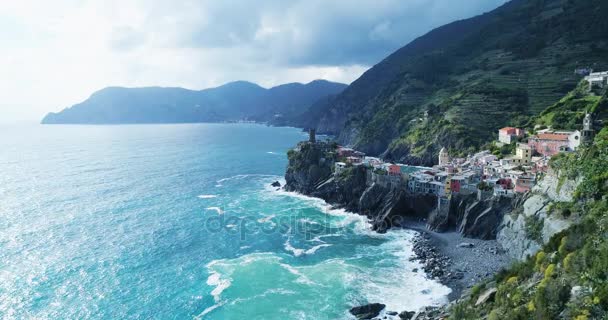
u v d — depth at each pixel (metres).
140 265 98.25
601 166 84.44
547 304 46.34
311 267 99.12
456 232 125.19
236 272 95.62
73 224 125.50
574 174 91.00
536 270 61.88
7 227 119.88
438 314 71.12
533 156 156.62
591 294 44.19
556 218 89.56
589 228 59.88
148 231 121.94
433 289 87.38
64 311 77.38
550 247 66.56
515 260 91.38
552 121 178.25
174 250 108.25
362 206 148.12
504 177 137.00
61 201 151.38
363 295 85.19
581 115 167.50
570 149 142.00
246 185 194.62
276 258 104.44
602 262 46.94
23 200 151.00
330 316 77.19
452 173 149.12
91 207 144.88
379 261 103.19
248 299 83.38
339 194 162.12
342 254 108.12
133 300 82.38
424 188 143.00
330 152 191.62
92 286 87.06
